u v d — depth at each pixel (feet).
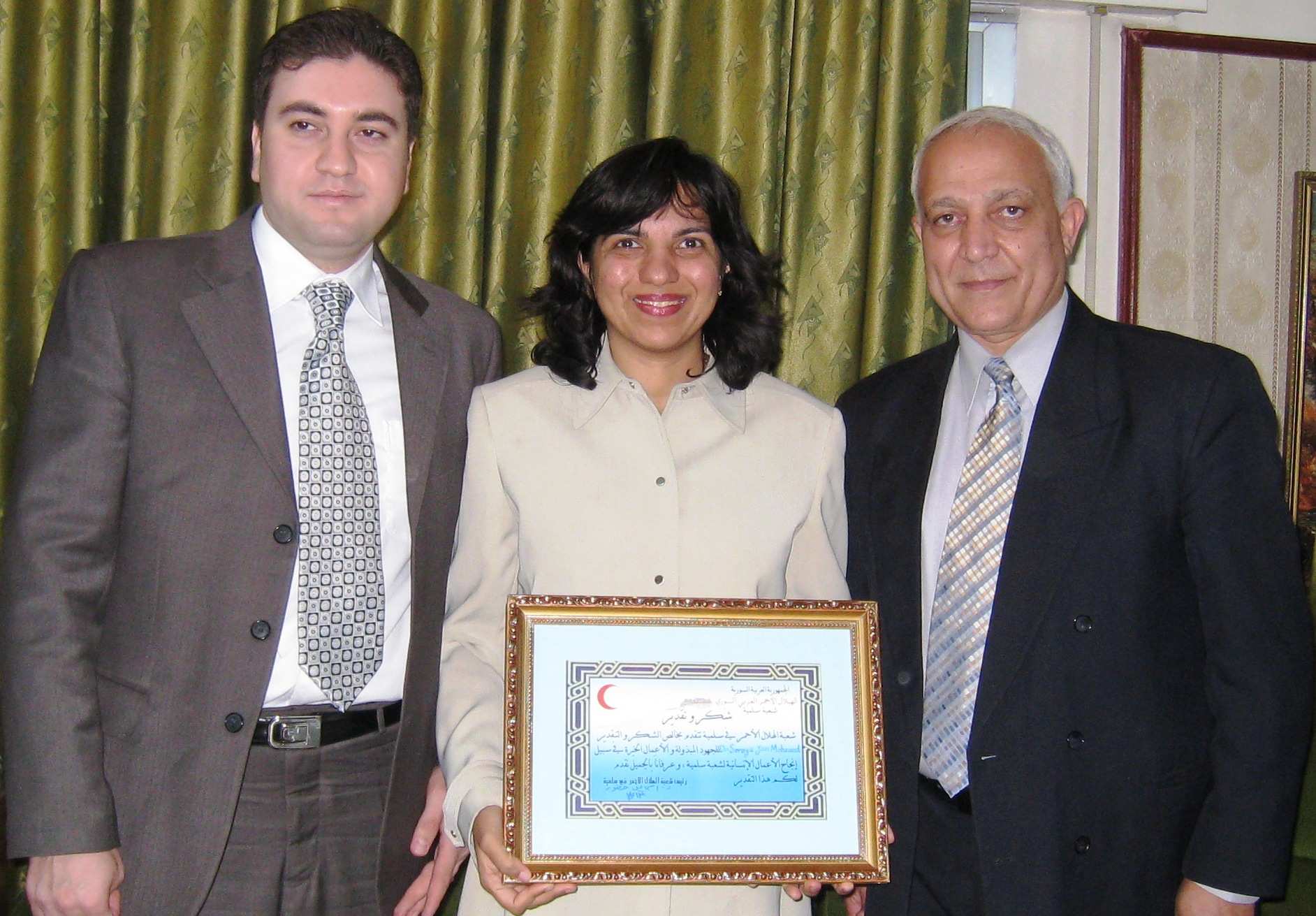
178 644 4.70
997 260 4.97
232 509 4.75
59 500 4.63
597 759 4.46
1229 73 8.27
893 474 5.31
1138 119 8.18
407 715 5.02
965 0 7.64
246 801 4.80
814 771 4.58
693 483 4.99
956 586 4.96
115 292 4.84
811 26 7.56
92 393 4.73
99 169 6.91
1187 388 4.82
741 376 5.21
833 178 7.58
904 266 7.71
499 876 4.50
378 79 4.90
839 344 7.60
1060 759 4.67
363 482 4.94
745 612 4.63
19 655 4.53
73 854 4.44
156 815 4.64
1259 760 4.54
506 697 4.45
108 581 4.82
